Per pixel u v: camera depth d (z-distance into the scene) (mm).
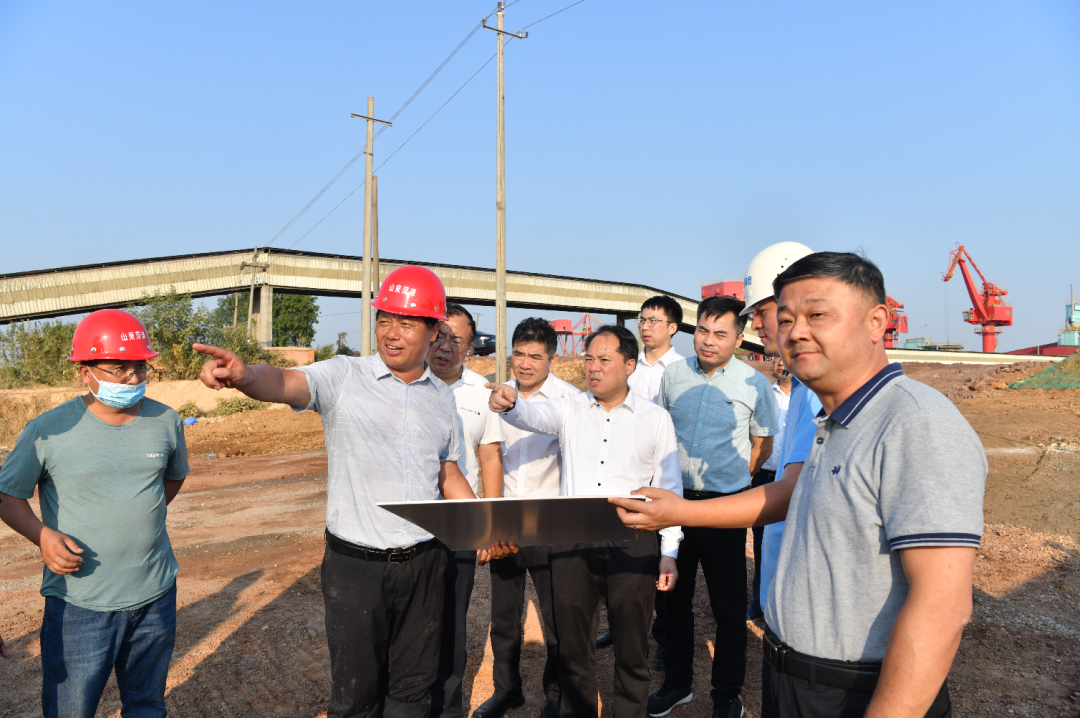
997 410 12711
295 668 4113
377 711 2893
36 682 3934
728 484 3889
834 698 1584
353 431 2629
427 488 2717
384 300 2654
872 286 1650
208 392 22422
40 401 19453
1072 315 62594
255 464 12547
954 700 3506
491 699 3633
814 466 1712
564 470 3445
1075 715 3322
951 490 1396
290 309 62625
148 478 2811
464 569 3426
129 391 2709
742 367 3994
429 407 2785
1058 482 7719
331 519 2658
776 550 2660
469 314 3828
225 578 5898
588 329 63188
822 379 1683
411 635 2779
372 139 25438
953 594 1361
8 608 5133
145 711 2906
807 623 1650
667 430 3406
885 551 1528
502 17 17984
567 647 3172
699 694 3838
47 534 2588
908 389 1561
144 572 2787
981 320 64875
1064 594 4793
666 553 3307
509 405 3117
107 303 35500
